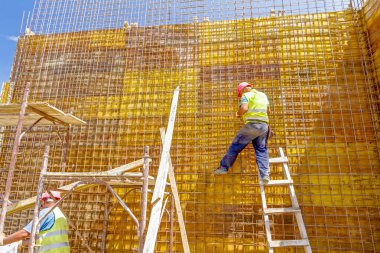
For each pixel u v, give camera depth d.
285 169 5.02
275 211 4.60
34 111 5.21
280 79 6.46
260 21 6.95
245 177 6.09
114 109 7.04
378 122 5.91
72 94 7.35
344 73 6.28
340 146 5.95
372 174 5.70
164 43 7.25
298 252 5.57
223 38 6.98
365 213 5.57
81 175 4.02
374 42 6.14
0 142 7.36
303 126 6.13
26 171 6.98
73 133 7.04
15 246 5.27
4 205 4.35
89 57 7.57
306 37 6.64
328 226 5.59
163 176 4.50
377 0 5.98
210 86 6.71
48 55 7.81
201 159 6.31
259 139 5.24
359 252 5.40
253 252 5.70
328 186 5.80
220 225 5.93
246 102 5.27
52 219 4.32
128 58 7.35
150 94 6.96
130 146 6.71
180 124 6.58
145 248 3.71
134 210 6.35
